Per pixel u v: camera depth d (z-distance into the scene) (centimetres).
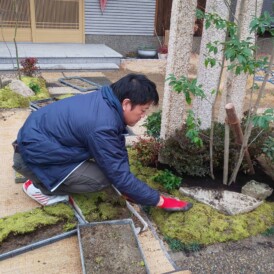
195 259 206
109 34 821
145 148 291
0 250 203
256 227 229
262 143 276
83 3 769
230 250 214
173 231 219
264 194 252
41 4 742
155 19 838
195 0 244
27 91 465
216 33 270
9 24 740
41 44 764
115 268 188
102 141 190
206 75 288
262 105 516
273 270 201
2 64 639
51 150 206
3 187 262
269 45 724
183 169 268
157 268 195
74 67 667
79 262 198
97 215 231
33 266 194
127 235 213
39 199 236
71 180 220
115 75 660
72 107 203
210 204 242
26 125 219
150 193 212
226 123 234
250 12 276
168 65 264
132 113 197
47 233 218
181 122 283
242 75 300
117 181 199
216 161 271
